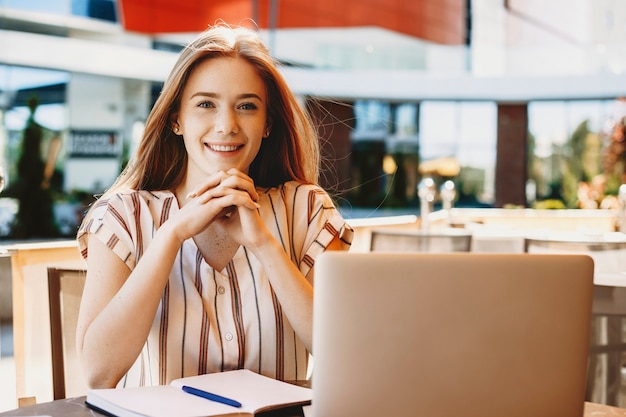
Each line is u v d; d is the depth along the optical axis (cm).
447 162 1792
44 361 222
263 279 143
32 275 218
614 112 1492
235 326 140
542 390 101
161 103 147
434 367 98
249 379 126
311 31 1509
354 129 1817
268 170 165
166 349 138
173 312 138
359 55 1538
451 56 1542
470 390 99
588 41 1473
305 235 160
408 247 375
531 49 1513
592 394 223
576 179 1592
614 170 1418
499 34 1526
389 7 1523
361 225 409
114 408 112
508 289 99
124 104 1366
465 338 98
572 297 101
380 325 98
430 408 99
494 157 1764
